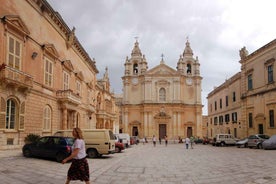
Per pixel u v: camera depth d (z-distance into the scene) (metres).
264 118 33.19
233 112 46.62
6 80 16.30
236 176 11.57
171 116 64.81
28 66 19.84
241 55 39.22
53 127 24.30
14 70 17.02
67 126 28.08
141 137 65.19
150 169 13.96
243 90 38.84
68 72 28.73
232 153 24.23
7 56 17.16
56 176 11.05
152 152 27.42
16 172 11.40
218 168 14.18
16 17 17.73
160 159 19.47
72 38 28.97
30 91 19.94
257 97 34.91
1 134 16.73
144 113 65.00
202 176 11.77
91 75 40.97
